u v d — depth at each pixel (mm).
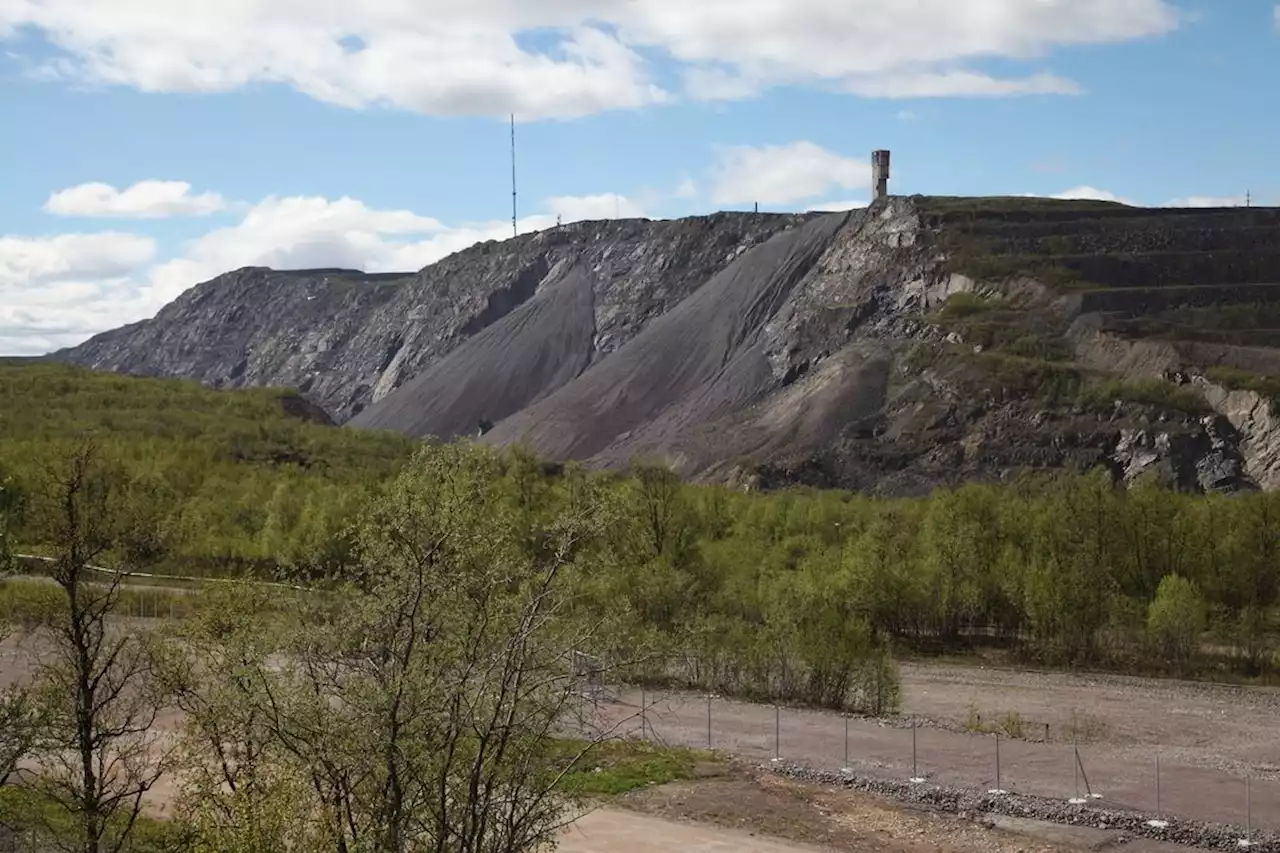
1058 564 87500
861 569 86875
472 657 23609
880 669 62062
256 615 28453
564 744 32250
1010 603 86875
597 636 26141
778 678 63469
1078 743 54625
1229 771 48875
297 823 22719
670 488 84750
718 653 64188
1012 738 55094
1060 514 96750
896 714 60594
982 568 88500
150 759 33844
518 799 24750
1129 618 82000
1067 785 45906
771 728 54719
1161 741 55969
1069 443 184625
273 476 116000
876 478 189375
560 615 25047
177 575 72312
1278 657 77938
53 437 113250
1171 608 77875
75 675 31203
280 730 22844
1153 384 190250
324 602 25031
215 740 25688
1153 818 41344
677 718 55906
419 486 24562
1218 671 76312
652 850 38625
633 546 77562
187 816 26016
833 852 38781
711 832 40469
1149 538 94000
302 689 23344
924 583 87188
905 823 41562
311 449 145375
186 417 161500
